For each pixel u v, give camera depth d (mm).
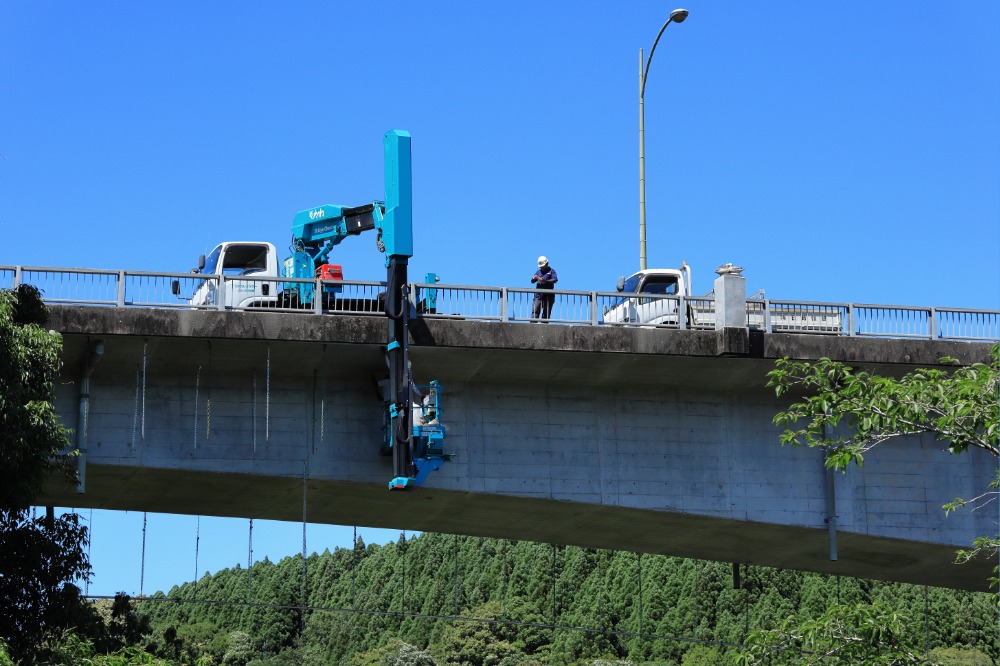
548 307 37750
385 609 145500
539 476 37469
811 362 37969
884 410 25078
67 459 33875
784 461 39562
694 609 112000
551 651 119812
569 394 38250
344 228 41312
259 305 38438
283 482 35938
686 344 37000
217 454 35250
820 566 43812
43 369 29953
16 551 30625
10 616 30500
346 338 34750
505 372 37156
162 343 34062
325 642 146625
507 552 137750
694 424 39031
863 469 40250
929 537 40281
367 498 37406
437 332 35219
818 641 25125
